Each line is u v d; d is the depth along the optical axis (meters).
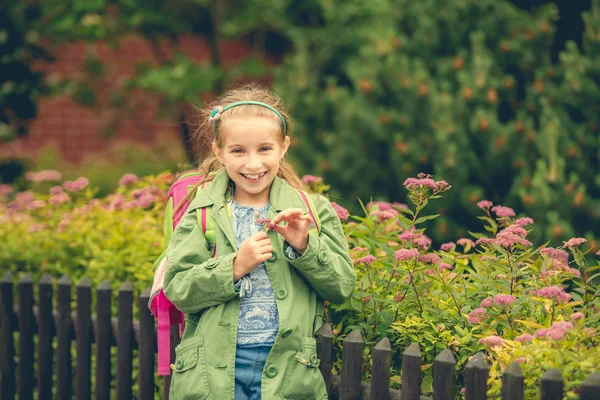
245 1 10.20
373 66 5.80
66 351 3.80
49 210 4.70
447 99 5.18
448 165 4.91
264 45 11.62
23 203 5.05
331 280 2.49
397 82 5.54
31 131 10.87
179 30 10.23
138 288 3.95
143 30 10.21
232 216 2.61
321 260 2.46
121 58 10.99
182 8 10.38
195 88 9.79
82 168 10.25
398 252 2.65
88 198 4.88
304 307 2.52
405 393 2.38
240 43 11.59
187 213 2.65
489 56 5.41
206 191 2.66
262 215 2.62
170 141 11.09
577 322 2.35
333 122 6.27
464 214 4.92
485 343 2.34
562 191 4.51
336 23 9.66
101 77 10.48
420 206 2.90
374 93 5.67
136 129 11.20
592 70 5.07
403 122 5.39
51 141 10.95
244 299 2.50
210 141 2.90
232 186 2.70
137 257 4.00
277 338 2.44
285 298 2.49
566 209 4.48
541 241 4.42
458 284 2.91
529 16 5.60
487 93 5.16
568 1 5.96
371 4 9.42
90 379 3.75
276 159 2.58
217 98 2.96
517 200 4.79
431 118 5.26
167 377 3.38
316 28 10.23
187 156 10.33
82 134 11.07
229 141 2.56
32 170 9.31
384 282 2.85
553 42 5.88
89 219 4.52
